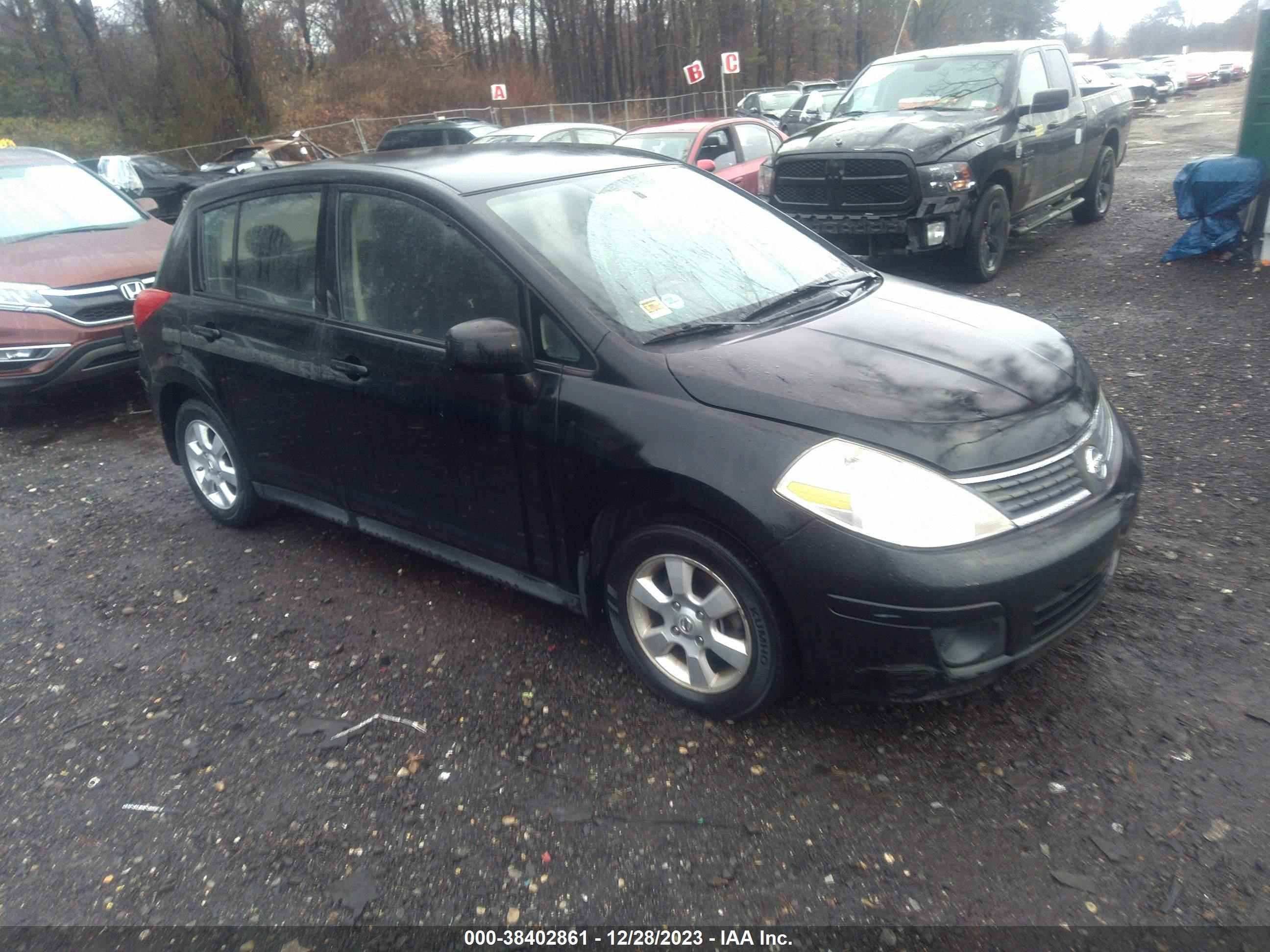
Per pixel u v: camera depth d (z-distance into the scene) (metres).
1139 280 8.71
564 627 4.01
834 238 9.12
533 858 2.82
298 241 4.26
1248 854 2.66
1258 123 8.66
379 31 39.84
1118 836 2.76
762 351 3.31
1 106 34.22
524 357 3.31
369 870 2.82
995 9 62.66
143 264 7.45
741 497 2.93
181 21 31.67
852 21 58.06
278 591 4.51
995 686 3.41
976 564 2.79
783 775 3.08
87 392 8.09
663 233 3.94
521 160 4.16
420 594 4.38
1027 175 9.59
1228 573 3.99
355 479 4.23
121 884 2.83
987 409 3.03
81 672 3.96
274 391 4.39
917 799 2.95
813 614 2.91
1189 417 5.57
